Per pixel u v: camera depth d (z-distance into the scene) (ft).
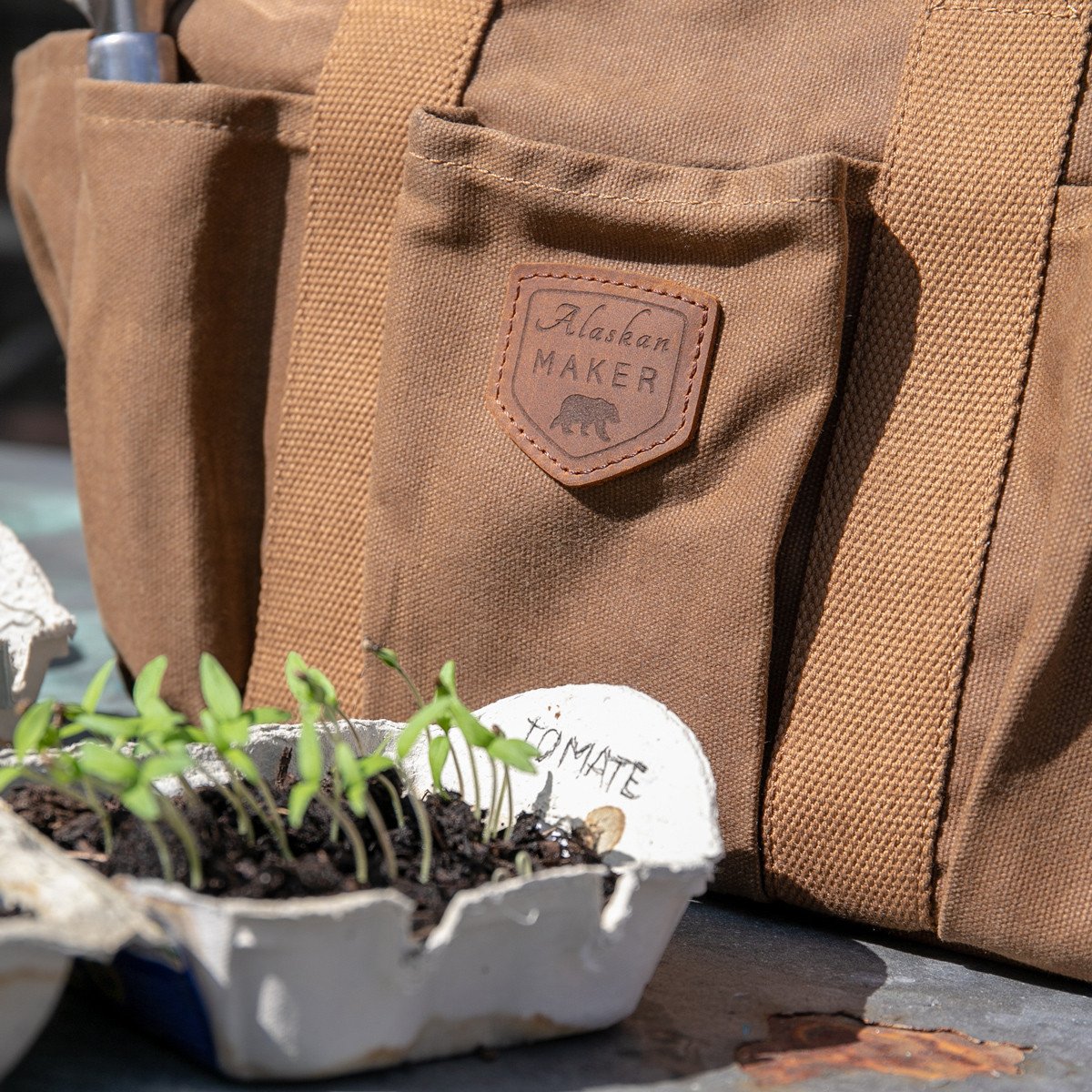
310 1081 1.83
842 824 2.46
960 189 2.44
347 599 2.89
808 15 2.62
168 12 3.12
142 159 2.94
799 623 2.51
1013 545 2.38
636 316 2.54
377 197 2.82
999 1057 2.08
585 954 1.93
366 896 1.72
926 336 2.47
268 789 2.18
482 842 2.12
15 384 13.39
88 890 1.66
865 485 2.48
